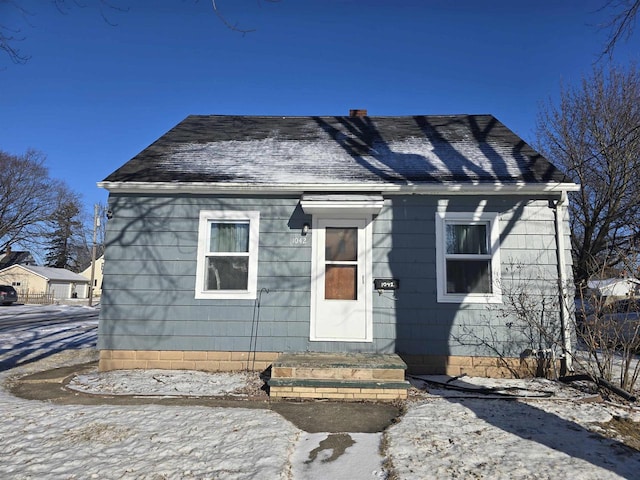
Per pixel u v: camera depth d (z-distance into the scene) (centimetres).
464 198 725
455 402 535
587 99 1712
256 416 471
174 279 723
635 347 580
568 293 690
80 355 921
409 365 692
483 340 691
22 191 3981
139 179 734
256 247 732
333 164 800
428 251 718
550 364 681
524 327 692
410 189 711
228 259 738
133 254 729
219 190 731
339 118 1076
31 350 996
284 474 337
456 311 701
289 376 558
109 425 438
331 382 548
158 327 713
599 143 1631
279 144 906
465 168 768
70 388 591
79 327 1516
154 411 484
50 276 4647
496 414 486
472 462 360
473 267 718
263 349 707
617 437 422
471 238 725
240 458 364
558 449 388
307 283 721
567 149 1784
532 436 419
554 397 555
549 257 707
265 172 768
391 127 1001
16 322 1762
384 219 730
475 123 997
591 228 1659
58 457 365
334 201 693
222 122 1047
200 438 406
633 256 598
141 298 719
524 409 506
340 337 705
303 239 733
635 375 573
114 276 723
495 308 697
